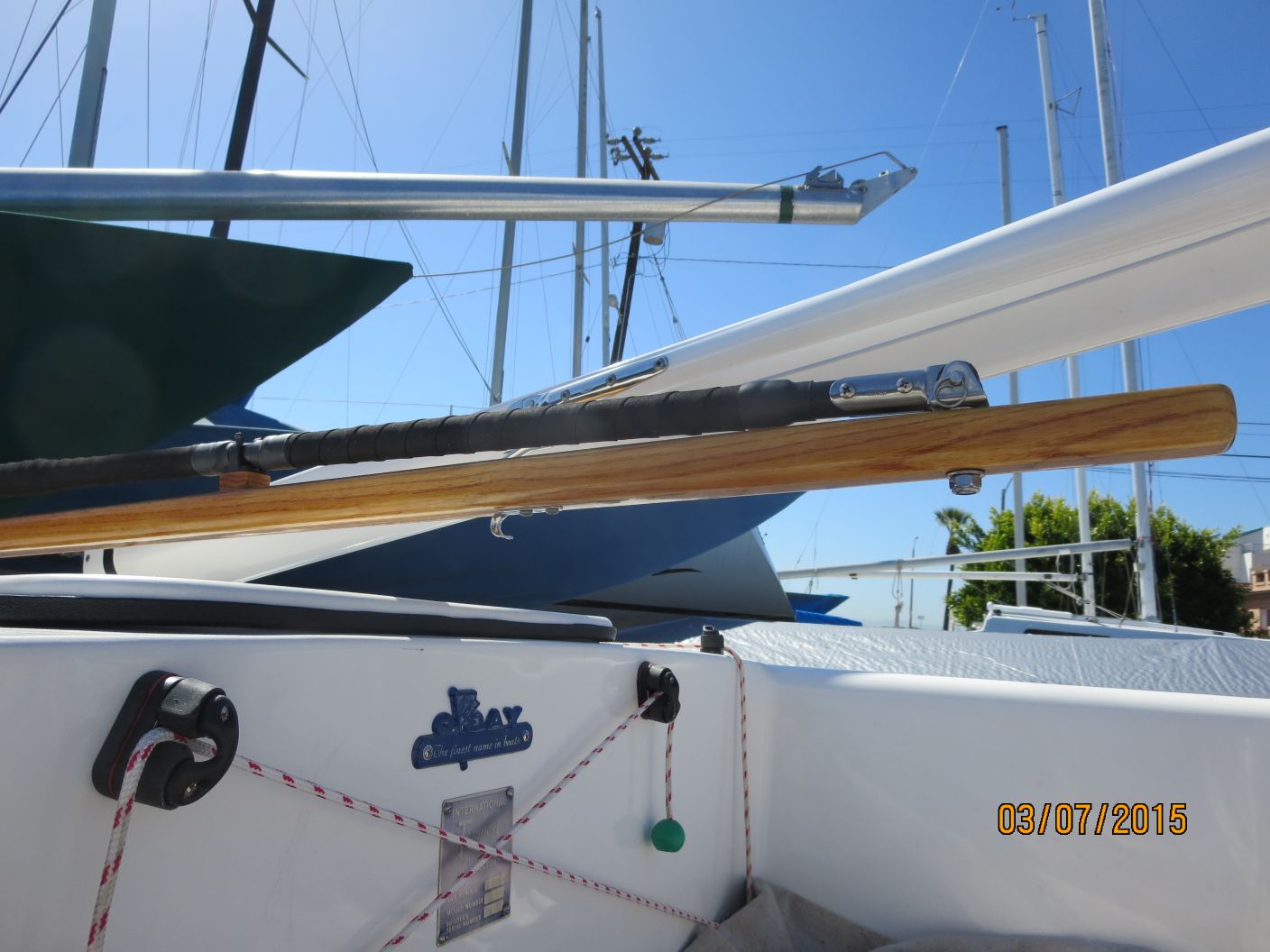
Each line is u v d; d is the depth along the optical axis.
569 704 1.14
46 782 0.62
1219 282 0.95
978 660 2.21
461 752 0.97
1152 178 0.91
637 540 3.86
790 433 0.76
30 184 1.89
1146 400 0.60
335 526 1.20
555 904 1.10
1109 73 11.14
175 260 1.93
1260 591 32.75
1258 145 0.84
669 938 1.32
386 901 0.88
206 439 3.35
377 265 2.12
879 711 1.50
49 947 0.61
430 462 1.68
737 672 1.52
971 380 0.66
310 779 0.80
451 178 2.23
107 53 4.79
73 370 1.97
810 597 11.18
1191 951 1.25
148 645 0.69
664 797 1.31
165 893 0.69
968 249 1.06
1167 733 1.30
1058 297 1.04
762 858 1.56
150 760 0.63
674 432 0.81
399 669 0.90
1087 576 11.30
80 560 2.89
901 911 1.43
